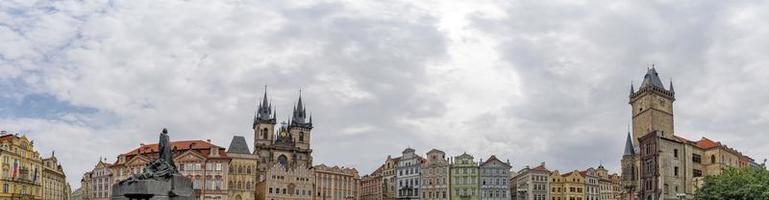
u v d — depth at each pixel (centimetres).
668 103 18462
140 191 5444
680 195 15825
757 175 12388
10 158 15112
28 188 16100
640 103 18575
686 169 16300
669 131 18262
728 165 17088
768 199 11581
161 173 5653
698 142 17925
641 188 16625
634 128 18925
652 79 18300
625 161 18125
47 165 19025
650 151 16200
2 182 14725
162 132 5900
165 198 5547
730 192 12069
